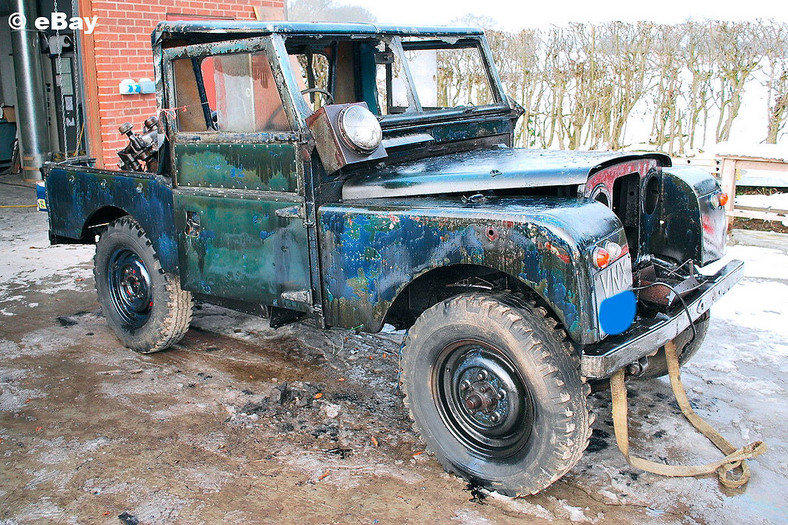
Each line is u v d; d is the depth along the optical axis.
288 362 4.29
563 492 2.90
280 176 3.26
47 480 3.02
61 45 9.71
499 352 2.79
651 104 9.50
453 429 3.02
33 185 10.16
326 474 3.05
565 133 9.60
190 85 3.62
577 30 9.12
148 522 2.73
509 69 9.62
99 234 4.79
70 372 4.14
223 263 3.64
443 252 2.81
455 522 2.71
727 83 8.72
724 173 6.75
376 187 3.18
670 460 3.13
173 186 3.80
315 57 3.78
